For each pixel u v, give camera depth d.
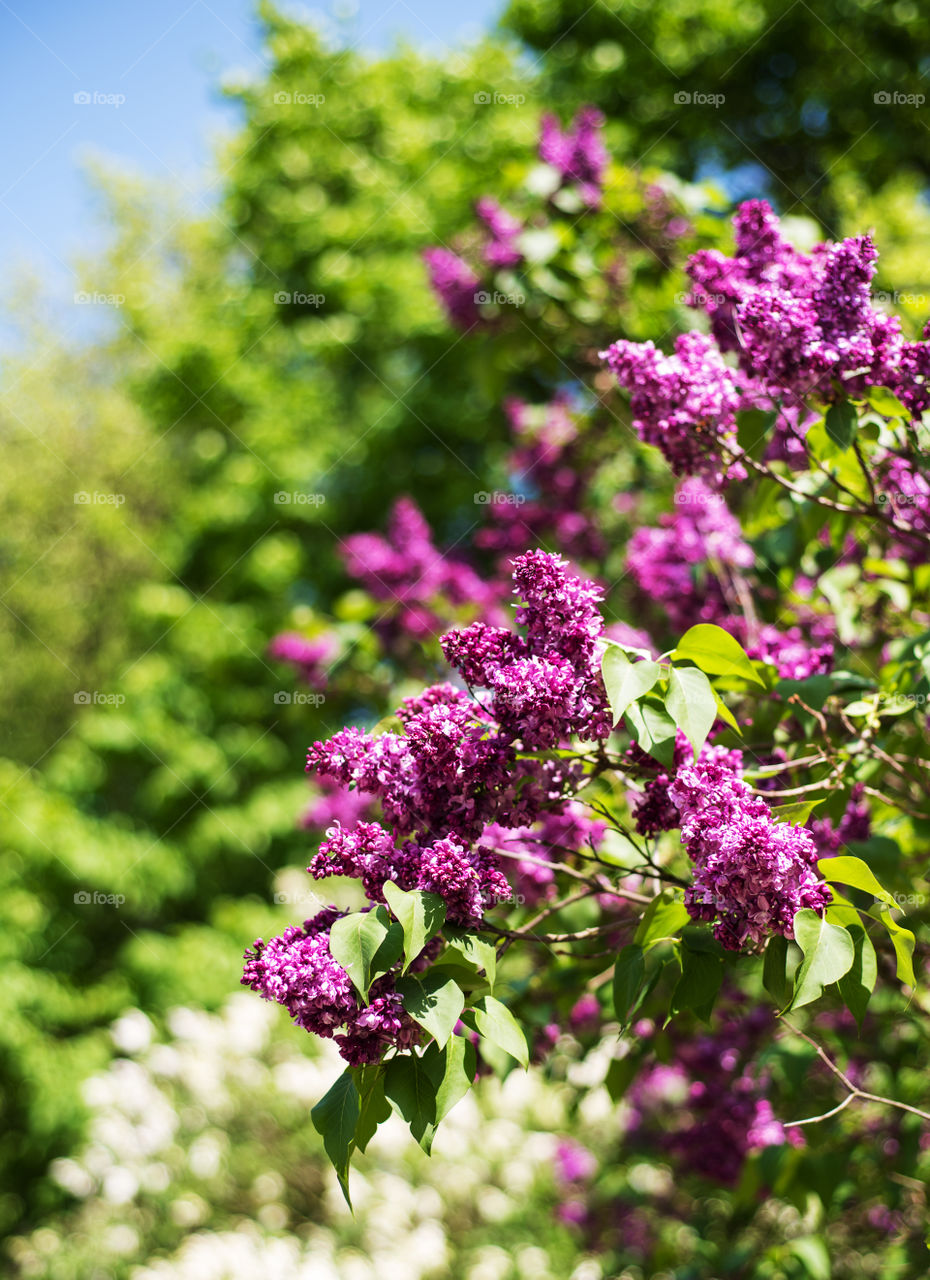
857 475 2.08
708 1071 2.96
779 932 1.28
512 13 8.45
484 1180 5.96
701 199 3.71
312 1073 6.00
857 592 2.62
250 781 8.82
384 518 8.88
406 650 4.17
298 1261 5.25
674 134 7.58
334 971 1.22
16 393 8.52
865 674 2.50
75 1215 5.93
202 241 9.51
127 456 8.62
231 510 8.84
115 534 8.45
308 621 4.23
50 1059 6.83
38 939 7.38
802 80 7.54
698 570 2.57
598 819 2.19
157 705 8.42
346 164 8.93
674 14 7.62
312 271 8.98
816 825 1.85
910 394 1.71
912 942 1.34
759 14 7.41
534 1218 5.70
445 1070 1.22
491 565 5.42
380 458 8.81
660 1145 3.46
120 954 7.84
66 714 8.20
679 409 1.83
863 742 1.88
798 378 1.70
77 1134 6.64
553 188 3.80
